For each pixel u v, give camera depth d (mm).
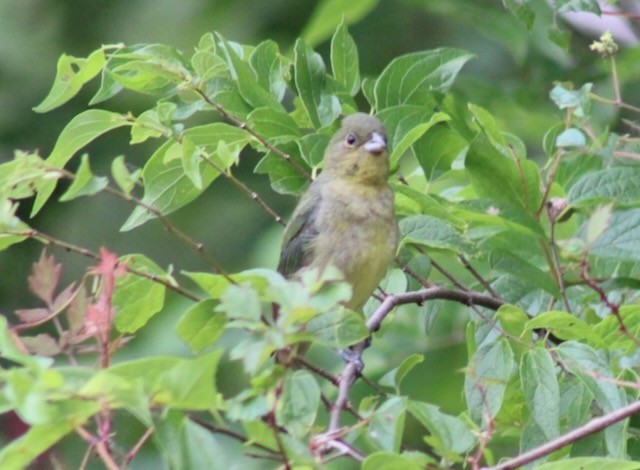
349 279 11211
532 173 10602
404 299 10570
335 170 11383
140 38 19781
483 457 9289
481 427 8914
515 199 10664
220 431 7848
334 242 11203
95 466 13969
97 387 6402
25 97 19281
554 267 10352
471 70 18812
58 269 8172
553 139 11461
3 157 18859
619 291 10992
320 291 6891
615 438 8758
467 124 12062
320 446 7199
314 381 7484
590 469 7582
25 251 18844
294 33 19562
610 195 10320
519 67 16484
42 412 6324
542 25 14922
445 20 19438
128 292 9234
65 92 10352
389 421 7383
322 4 16328
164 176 10500
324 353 14336
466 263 11023
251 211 18859
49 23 19891
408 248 11555
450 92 13609
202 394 6676
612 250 9914
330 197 11312
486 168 10648
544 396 8828
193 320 8359
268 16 19641
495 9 15570
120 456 8453
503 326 9633
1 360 14102
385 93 11945
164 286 9125
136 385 6562
